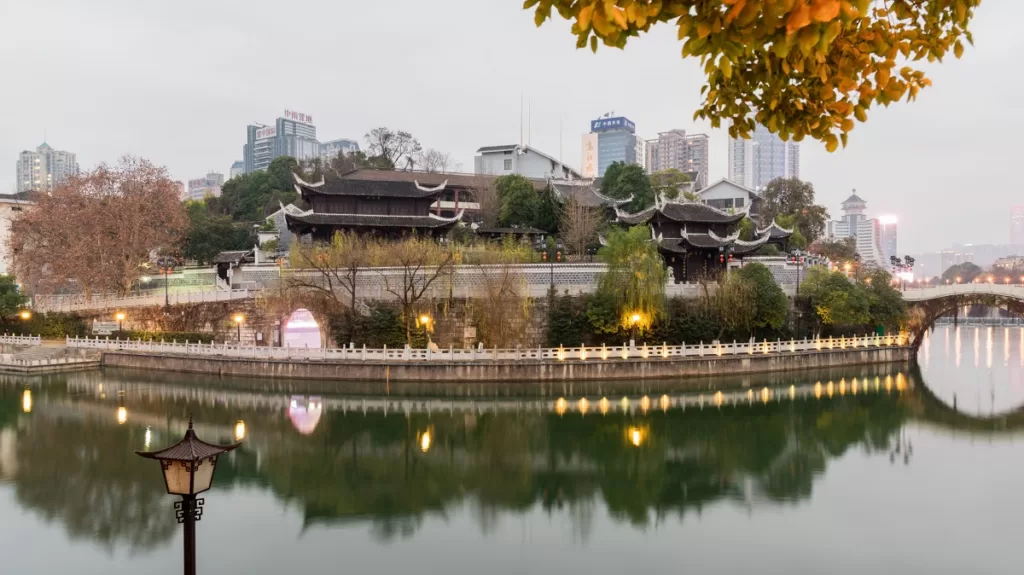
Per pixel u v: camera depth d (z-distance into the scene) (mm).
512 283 65500
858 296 73250
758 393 61562
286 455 44344
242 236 116000
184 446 16047
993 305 76125
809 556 29359
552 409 55250
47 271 88062
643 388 61812
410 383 61625
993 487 38062
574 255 84562
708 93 7902
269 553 29797
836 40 7246
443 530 32562
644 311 64562
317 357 64000
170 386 63188
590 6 5613
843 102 7316
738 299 68312
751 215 124812
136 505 35312
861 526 32562
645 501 36375
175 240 91562
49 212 81938
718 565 28562
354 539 31469
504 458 43906
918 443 47938
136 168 85062
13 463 41969
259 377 64625
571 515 34500
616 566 28547
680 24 5754
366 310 69250
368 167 134500
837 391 63500
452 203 111500
